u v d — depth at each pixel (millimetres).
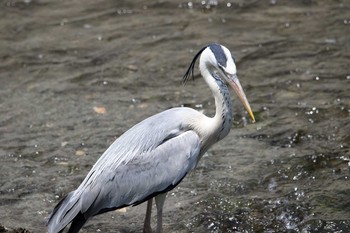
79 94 15492
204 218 10953
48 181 12094
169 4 20438
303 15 19328
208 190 11734
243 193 11609
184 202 11438
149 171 9945
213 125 10383
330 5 19891
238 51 17344
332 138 13195
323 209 11062
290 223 10789
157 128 10203
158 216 10148
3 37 18594
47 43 18203
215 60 10328
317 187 11680
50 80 16203
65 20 19609
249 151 12914
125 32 18734
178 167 10008
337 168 12219
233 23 19078
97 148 13172
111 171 9883
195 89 15594
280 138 13312
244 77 16031
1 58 17344
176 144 10094
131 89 15672
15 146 13297
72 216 9523
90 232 10719
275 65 16531
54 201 11523
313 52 17109
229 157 12750
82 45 18047
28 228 10727
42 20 19641
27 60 17234
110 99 15219
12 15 19969
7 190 11812
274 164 12406
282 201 11305
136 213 11344
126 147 10109
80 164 12633
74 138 13570
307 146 12984
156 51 17531
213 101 14953
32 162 12734
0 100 15266
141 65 16828
